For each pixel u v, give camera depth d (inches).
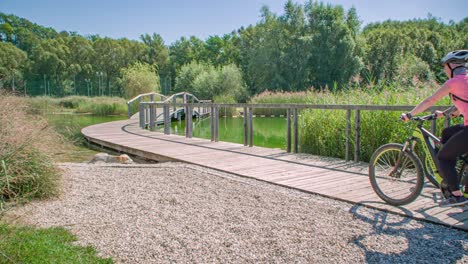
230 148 293.9
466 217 115.8
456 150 108.4
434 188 149.9
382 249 95.2
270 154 260.1
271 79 1398.9
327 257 91.4
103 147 362.3
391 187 149.9
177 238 105.2
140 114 500.4
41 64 2324.1
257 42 1517.0
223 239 104.0
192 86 1434.5
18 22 3580.2
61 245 97.8
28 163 144.8
